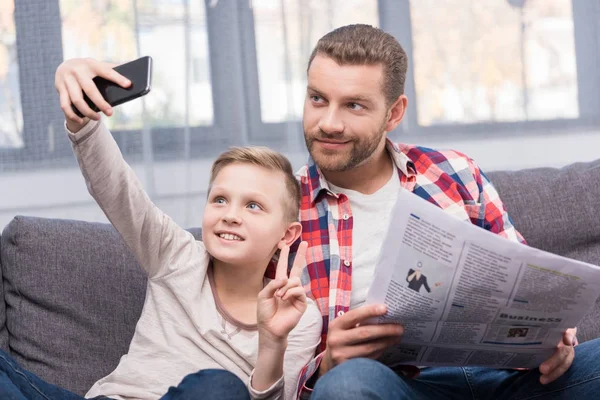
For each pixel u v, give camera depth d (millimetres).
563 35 2312
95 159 1263
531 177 1716
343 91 1367
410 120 2252
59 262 1520
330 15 2188
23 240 1521
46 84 2039
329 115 1370
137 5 2066
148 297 1409
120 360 1394
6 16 2021
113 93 1173
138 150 2070
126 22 2064
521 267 1104
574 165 1762
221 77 2129
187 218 2100
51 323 1492
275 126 2168
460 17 2268
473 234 1092
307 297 1426
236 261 1373
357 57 1381
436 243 1108
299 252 1278
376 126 1406
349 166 1408
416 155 1562
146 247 1381
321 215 1480
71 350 1484
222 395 1127
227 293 1423
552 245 1660
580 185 1699
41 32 2033
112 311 1521
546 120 2311
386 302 1167
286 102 2168
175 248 1405
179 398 1134
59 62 2039
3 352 1212
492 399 1401
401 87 1473
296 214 1465
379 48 1405
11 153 2027
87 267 1529
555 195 1686
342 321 1193
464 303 1144
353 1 2201
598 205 1682
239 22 2135
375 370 1115
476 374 1448
